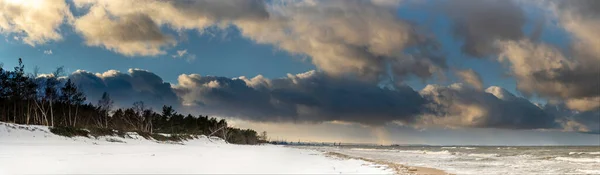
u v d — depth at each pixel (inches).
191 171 896.9
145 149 2082.9
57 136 2197.3
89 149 1763.0
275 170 963.3
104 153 1544.0
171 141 3499.0
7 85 2923.2
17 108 2999.5
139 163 1083.3
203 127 5890.8
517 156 2373.3
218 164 1131.3
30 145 1784.0
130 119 4446.4
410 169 1143.0
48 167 900.6
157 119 5014.8
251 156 1710.1
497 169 1275.8
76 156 1304.1
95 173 804.0
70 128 2377.0
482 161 1809.8
